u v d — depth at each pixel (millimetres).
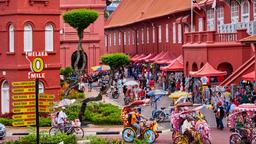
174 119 39469
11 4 54625
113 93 70750
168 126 48375
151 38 98250
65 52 96438
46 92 55625
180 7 80125
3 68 55281
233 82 55906
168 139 41938
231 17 66750
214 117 50281
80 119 49938
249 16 62188
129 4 125250
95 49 97312
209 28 72562
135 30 109062
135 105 42844
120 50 121500
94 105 55531
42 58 27469
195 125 37375
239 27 61844
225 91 54031
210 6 71375
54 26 56125
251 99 49750
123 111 42000
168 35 87688
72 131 42562
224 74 58531
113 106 56781
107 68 84875
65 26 96938
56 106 48438
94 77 88625
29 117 27969
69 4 99562
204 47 61500
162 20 90750
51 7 55906
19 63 54469
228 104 49688
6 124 50219
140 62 97000
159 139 42031
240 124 36781
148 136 39750
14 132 46031
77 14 66062
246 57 59438
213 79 61312
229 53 60375
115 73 82812
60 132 40062
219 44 60719
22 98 27891
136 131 39719
